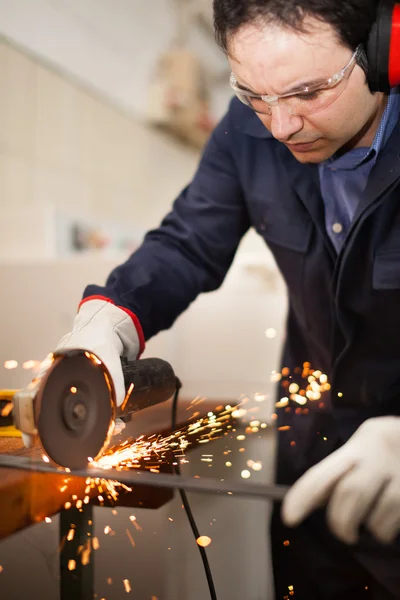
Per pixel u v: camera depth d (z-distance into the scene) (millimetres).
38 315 2010
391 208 1148
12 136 2373
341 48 850
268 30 837
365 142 1093
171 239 1378
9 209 2355
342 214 1220
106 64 2977
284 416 1490
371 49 875
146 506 1077
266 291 2080
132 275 1275
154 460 1072
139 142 3262
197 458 1609
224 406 1670
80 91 2777
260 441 1764
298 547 1378
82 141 2793
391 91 982
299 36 831
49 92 2572
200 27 3824
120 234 2844
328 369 1412
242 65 889
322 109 899
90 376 912
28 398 813
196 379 2078
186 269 1350
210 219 1393
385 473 738
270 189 1314
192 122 3291
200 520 1761
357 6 833
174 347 2072
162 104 3156
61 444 852
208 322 2084
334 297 1236
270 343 2055
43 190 2551
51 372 834
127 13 3139
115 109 3045
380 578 1106
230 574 1848
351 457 755
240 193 1397
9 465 885
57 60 2633
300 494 736
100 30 2930
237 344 2068
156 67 3312
